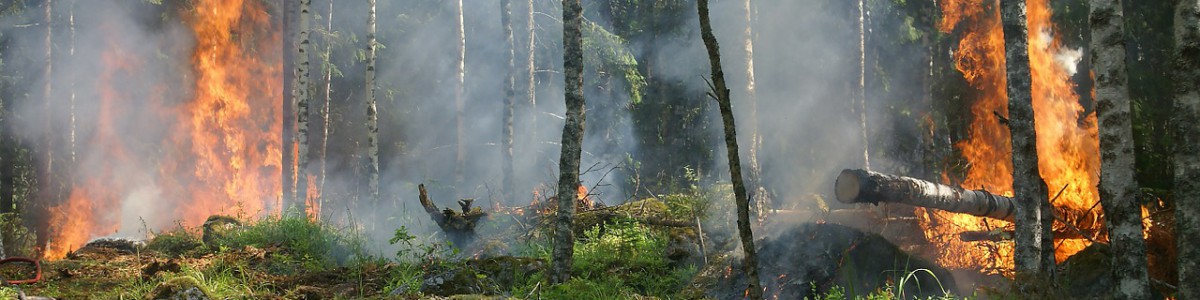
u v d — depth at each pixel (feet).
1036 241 32.65
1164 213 40.68
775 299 33.58
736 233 42.34
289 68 63.36
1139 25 65.51
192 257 43.16
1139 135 55.06
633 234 41.73
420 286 33.06
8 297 27.86
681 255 40.63
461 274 33.32
